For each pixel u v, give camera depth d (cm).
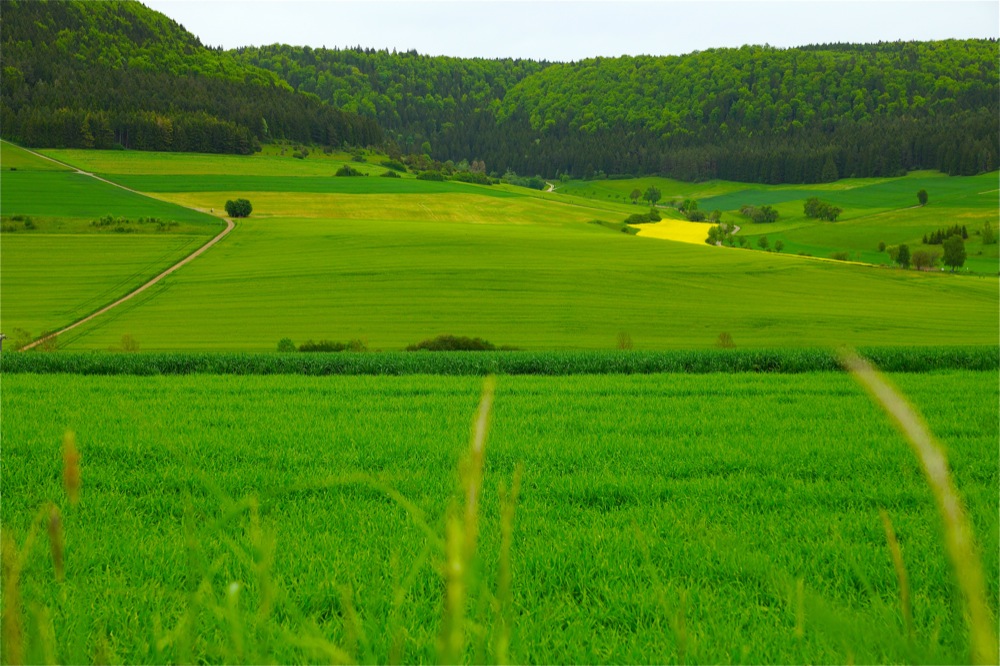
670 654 494
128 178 15188
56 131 18038
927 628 493
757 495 949
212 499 931
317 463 1159
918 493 943
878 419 1539
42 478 1038
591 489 979
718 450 1229
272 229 10994
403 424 1491
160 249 9231
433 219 13538
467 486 131
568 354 2670
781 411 1650
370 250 9388
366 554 702
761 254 10112
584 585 649
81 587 621
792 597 566
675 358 2567
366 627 490
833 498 940
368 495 955
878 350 2681
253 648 416
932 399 1775
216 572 635
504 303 6856
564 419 1543
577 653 504
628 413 1625
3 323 5872
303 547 727
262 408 1706
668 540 762
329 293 7119
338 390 2027
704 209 19900
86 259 8550
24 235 9762
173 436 1347
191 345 5159
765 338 5694
